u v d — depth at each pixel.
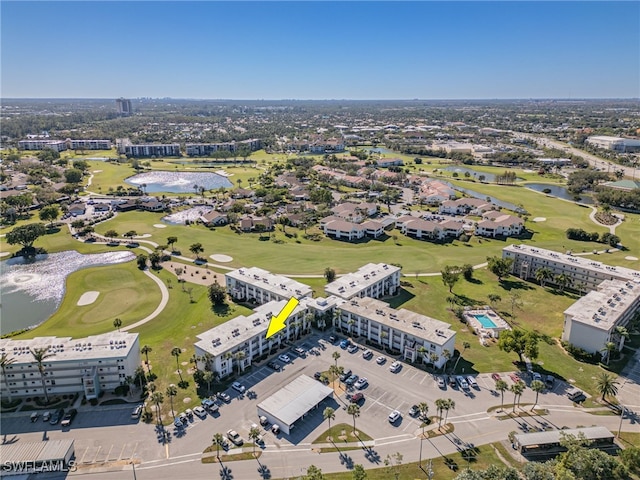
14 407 125.56
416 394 129.38
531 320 171.38
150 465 104.88
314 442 111.50
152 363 144.00
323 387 128.12
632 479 97.56
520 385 119.12
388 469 103.19
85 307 183.50
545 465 98.56
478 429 115.50
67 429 116.50
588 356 144.38
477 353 149.25
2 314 182.38
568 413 120.75
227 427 117.12
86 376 126.44
